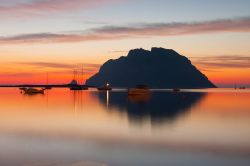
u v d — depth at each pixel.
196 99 96.56
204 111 52.72
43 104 70.62
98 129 31.80
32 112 51.03
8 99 92.25
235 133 29.11
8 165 17.95
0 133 29.06
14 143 24.14
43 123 36.81
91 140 25.47
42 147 22.66
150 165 18.02
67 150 21.70
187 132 29.72
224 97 112.75
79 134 28.50
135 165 18.05
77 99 93.62
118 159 19.30
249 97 111.75
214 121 38.50
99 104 71.06
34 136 27.39
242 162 18.59
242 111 52.69
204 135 27.94
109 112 51.06
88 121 38.75
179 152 21.06
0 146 23.00
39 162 18.58
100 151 21.34
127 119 40.66
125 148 22.31
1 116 44.66
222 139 25.98
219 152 21.11
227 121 38.53
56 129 31.72
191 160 19.05
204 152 21.08
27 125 34.84
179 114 47.34
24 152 21.00
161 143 24.20
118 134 28.52
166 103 75.12
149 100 90.12
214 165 17.98
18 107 61.34
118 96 118.69
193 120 39.53
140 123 36.59
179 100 90.38
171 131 30.38
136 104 71.44
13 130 30.94
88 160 19.06
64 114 47.69
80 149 21.98
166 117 43.16
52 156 19.95
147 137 26.88
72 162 18.62
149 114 47.38
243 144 23.81
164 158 19.50
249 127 33.19
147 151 21.36
